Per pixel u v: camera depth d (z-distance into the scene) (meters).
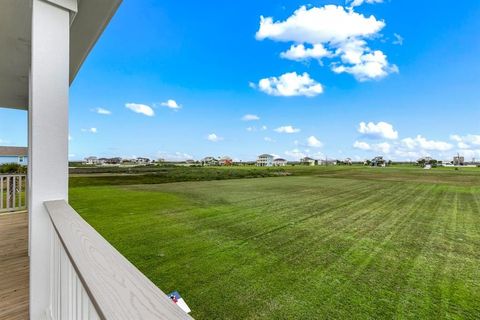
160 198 11.46
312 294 3.76
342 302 3.58
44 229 1.50
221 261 4.94
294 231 7.22
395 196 11.60
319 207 10.24
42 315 1.50
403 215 8.60
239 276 4.31
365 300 3.64
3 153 7.95
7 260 2.77
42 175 1.50
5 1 1.87
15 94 4.54
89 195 11.59
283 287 3.97
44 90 1.51
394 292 3.85
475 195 10.76
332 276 4.40
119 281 0.56
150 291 0.52
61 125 1.56
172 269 4.52
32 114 1.47
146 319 0.42
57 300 1.27
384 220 8.19
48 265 1.51
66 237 0.88
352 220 8.33
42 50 1.51
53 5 1.55
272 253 5.48
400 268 4.72
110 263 0.66
